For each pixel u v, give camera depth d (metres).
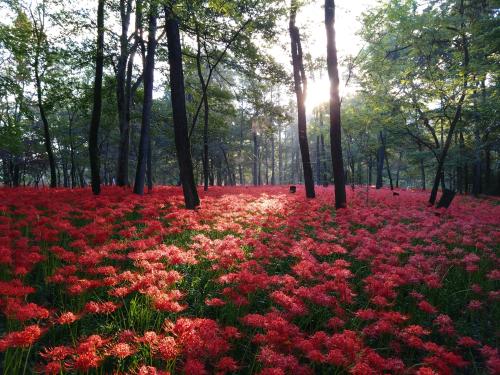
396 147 35.44
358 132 27.25
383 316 4.48
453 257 8.23
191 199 11.66
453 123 16.81
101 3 13.87
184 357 3.87
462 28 17.73
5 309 4.06
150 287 4.26
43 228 6.64
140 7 11.52
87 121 33.12
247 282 4.91
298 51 19.17
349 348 3.58
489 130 21.98
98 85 14.09
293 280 5.20
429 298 6.12
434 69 17.69
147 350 3.79
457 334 5.21
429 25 16.56
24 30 17.88
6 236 6.09
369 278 5.56
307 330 5.09
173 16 11.29
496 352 4.16
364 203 16.86
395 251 7.09
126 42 15.60
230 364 3.46
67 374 3.60
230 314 4.90
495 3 19.28
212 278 6.05
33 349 4.08
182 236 8.12
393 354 4.64
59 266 5.84
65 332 4.43
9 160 33.28
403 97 17.78
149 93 15.92
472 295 6.43
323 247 6.87
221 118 25.39
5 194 11.77
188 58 20.86
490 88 17.36
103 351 3.65
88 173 60.31
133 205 10.55
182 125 11.72
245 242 6.89
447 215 13.38
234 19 14.07
